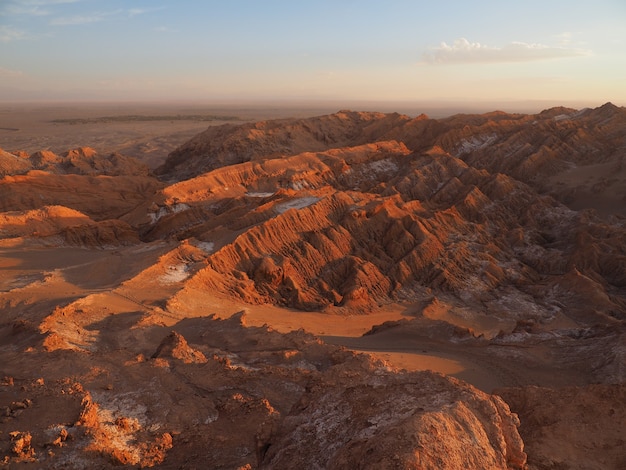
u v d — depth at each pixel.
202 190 78.94
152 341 31.33
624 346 32.56
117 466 14.45
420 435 11.23
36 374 20.98
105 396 19.44
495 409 13.08
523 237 70.06
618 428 16.91
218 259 49.47
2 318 33.62
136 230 70.81
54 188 80.94
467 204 75.69
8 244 52.78
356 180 93.06
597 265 59.97
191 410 18.98
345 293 51.66
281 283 51.22
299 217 58.81
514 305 53.16
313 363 27.94
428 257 59.19
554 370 32.41
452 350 36.69
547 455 15.59
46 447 14.47
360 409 13.97
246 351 30.05
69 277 43.50
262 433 14.79
